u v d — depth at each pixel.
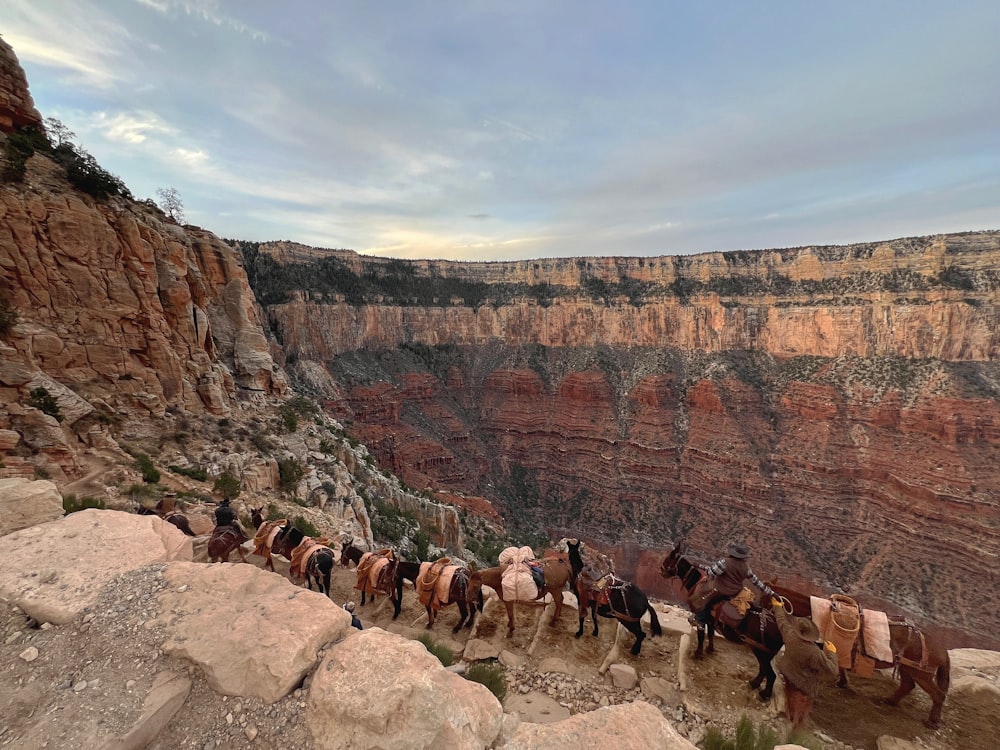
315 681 5.87
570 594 13.41
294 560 13.27
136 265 32.22
